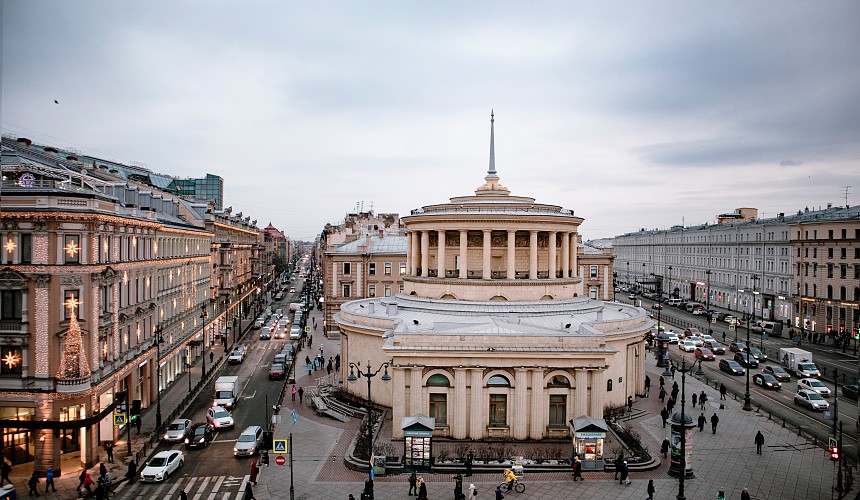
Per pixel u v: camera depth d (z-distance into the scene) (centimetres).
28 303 3822
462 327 4541
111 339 4334
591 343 4162
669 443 4066
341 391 5422
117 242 4494
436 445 4062
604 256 10244
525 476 3616
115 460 4025
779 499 3294
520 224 5594
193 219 8125
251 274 14100
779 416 4962
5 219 3784
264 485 3547
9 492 3212
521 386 4159
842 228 9075
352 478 3647
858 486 3459
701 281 14412
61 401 3844
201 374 6769
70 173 4672
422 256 5938
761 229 11525
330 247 9906
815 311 9588
